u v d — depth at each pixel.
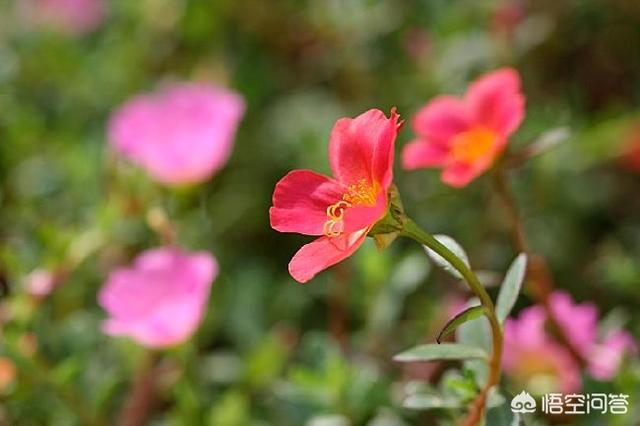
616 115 0.57
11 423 0.48
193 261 0.47
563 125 0.55
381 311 0.50
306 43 0.61
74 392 0.47
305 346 0.52
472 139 0.46
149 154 0.51
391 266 0.51
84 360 0.49
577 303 0.54
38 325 0.49
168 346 0.47
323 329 0.54
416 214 0.56
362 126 0.40
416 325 0.51
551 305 0.47
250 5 0.61
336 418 0.47
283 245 0.57
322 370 0.48
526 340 0.47
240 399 0.49
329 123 0.57
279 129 0.59
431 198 0.56
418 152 0.47
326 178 0.40
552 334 0.46
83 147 0.57
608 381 0.45
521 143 0.55
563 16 0.59
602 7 0.59
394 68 0.58
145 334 0.47
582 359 0.46
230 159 0.58
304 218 0.40
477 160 0.45
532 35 0.57
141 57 0.61
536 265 0.46
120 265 0.52
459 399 0.41
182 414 0.47
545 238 0.55
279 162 0.58
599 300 0.53
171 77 0.61
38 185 0.55
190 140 0.51
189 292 0.47
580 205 0.56
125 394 0.50
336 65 0.59
